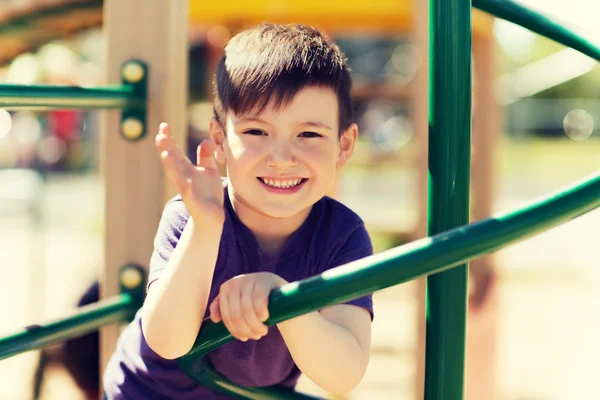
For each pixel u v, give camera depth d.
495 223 0.80
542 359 3.46
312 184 1.04
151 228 1.51
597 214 8.02
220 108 1.09
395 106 14.23
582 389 3.07
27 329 1.27
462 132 0.93
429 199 0.95
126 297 1.47
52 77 7.04
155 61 1.48
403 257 0.80
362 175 10.26
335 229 1.16
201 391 1.21
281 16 4.22
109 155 1.51
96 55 11.32
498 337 3.21
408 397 2.87
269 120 1.02
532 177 10.33
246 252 1.13
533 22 1.14
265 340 1.16
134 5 1.49
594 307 4.35
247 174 1.03
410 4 3.83
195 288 0.92
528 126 15.27
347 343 0.99
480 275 4.29
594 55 1.17
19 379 3.03
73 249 5.65
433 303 0.95
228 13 4.14
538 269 5.34
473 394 2.57
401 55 17.03
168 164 0.89
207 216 0.91
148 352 1.22
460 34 0.93
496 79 4.00
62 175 10.57
